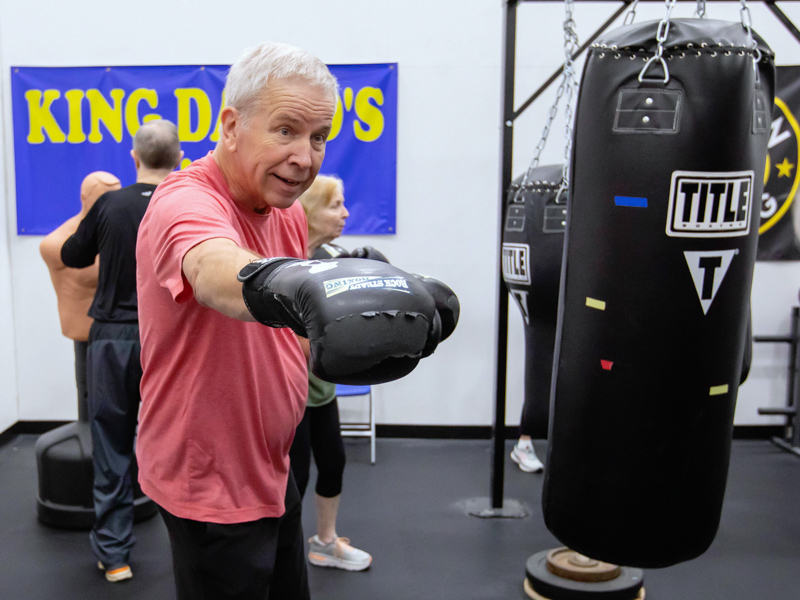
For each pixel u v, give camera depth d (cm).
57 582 272
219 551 126
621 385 139
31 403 443
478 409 445
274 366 129
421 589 270
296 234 144
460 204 430
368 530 321
